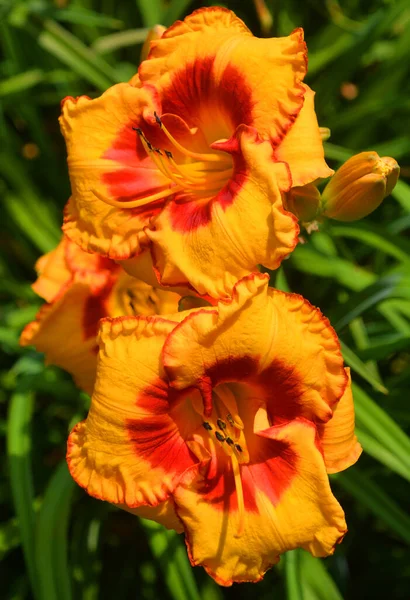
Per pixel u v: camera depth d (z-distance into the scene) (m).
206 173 0.55
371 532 0.77
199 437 0.54
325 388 0.53
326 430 0.55
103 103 0.56
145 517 0.56
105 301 0.60
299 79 0.54
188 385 0.53
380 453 0.64
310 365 0.53
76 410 0.76
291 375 0.53
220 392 0.55
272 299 0.52
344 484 0.66
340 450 0.55
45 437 0.77
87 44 0.86
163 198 0.56
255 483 0.54
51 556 0.63
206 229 0.53
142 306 0.60
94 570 0.71
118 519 0.76
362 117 0.79
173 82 0.56
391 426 0.64
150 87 0.56
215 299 0.53
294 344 0.53
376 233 0.71
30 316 0.75
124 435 0.53
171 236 0.54
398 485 0.74
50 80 0.79
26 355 0.71
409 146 0.78
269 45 0.54
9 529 0.71
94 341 0.61
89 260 0.61
